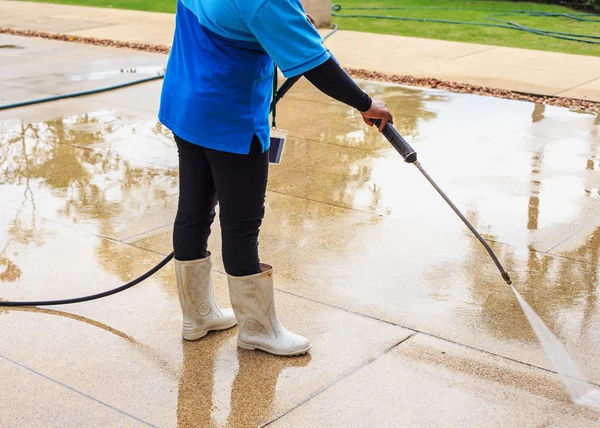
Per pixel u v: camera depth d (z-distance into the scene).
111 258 3.97
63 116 6.86
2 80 8.26
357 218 4.58
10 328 3.25
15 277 3.72
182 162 2.97
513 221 4.56
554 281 3.80
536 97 7.85
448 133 6.45
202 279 3.14
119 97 7.63
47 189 5.00
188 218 3.04
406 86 8.30
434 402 2.78
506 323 3.38
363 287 3.69
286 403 2.76
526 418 2.69
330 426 2.63
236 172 2.84
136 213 4.62
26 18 13.05
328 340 3.21
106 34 11.52
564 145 6.12
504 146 6.09
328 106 7.40
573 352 3.16
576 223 4.55
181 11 2.82
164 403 2.75
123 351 3.09
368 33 11.99
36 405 2.71
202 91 2.71
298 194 4.98
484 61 9.73
